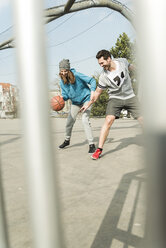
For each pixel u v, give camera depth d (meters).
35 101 0.35
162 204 0.19
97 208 1.67
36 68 0.35
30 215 0.39
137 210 1.61
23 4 0.33
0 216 0.55
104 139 3.29
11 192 2.03
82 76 3.59
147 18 0.19
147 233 0.22
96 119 11.59
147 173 0.20
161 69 0.19
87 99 3.72
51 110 0.37
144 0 0.19
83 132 6.23
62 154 3.67
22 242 1.28
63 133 6.14
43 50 0.35
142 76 0.20
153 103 0.19
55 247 0.38
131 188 2.03
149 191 0.20
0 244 0.54
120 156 3.37
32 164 0.37
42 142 0.36
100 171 2.63
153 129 0.20
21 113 0.37
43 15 0.34
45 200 0.37
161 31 0.19
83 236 1.32
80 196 1.91
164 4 0.19
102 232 1.35
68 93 3.72
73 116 3.99
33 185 0.37
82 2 3.79
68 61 3.56
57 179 0.38
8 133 6.37
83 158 3.36
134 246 1.19
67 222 1.49
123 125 7.41
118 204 1.73
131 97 3.22
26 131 0.37
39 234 0.38
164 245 0.20
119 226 1.41
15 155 3.56
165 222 0.19
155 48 0.19
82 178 2.40
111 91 3.25
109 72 3.12
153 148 0.20
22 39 0.34
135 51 0.20
